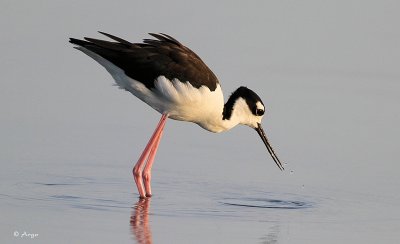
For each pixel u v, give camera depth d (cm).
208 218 1175
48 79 1772
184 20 2106
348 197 1310
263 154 1530
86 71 1833
